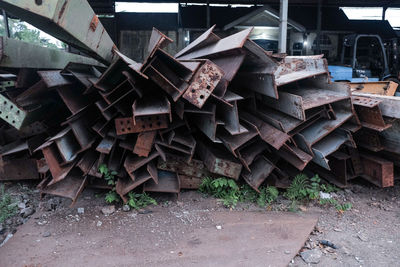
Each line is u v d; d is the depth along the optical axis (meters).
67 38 2.95
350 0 14.90
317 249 2.60
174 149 3.47
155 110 2.77
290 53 14.98
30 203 3.33
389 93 8.04
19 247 2.51
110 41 3.80
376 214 3.25
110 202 3.27
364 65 12.55
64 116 3.84
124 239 2.66
